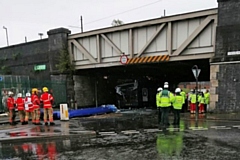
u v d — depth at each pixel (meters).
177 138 9.73
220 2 16.77
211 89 17.31
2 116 17.97
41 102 14.88
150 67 24.39
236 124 13.53
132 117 18.62
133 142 9.14
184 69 27.17
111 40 21.66
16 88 21.22
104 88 29.78
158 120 15.43
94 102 27.56
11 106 14.15
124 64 20.98
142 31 20.08
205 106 19.30
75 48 24.23
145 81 36.53
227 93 16.70
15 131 11.43
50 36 24.56
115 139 9.84
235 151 7.52
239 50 16.22
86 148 8.34
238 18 16.23
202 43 17.81
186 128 12.37
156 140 9.40
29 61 26.73
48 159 7.06
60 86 24.06
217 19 16.95
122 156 7.16
